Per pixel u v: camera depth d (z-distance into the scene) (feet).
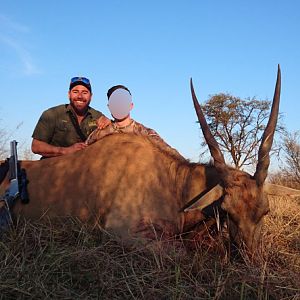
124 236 5.90
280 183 14.88
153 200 6.32
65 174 6.93
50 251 5.08
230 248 5.74
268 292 4.66
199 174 6.57
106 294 4.42
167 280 4.75
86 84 8.15
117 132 7.13
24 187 6.81
